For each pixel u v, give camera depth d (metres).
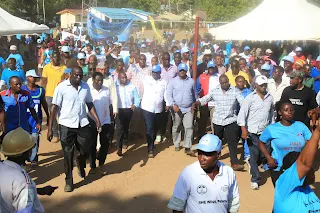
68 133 6.67
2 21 15.66
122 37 23.94
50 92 9.66
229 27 13.62
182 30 42.84
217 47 20.06
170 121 10.70
